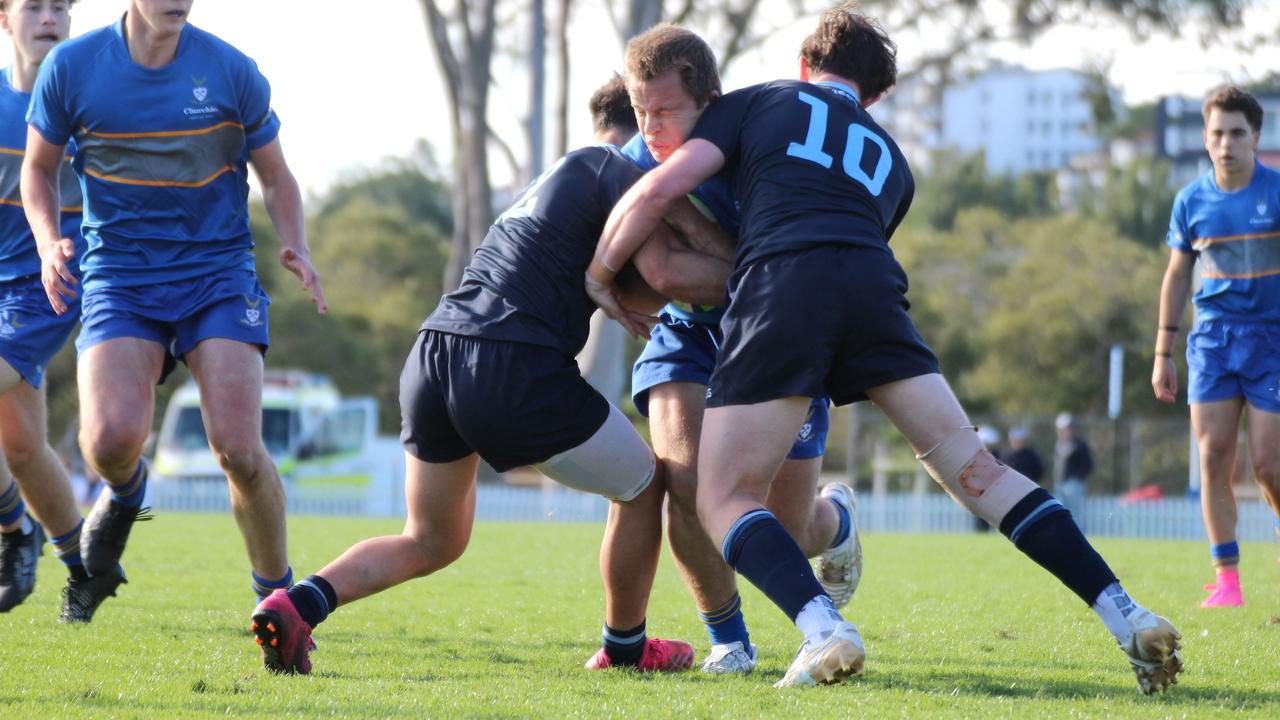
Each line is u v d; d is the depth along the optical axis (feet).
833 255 43.32
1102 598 42.50
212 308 55.21
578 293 47.29
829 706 40.60
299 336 533.55
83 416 54.29
